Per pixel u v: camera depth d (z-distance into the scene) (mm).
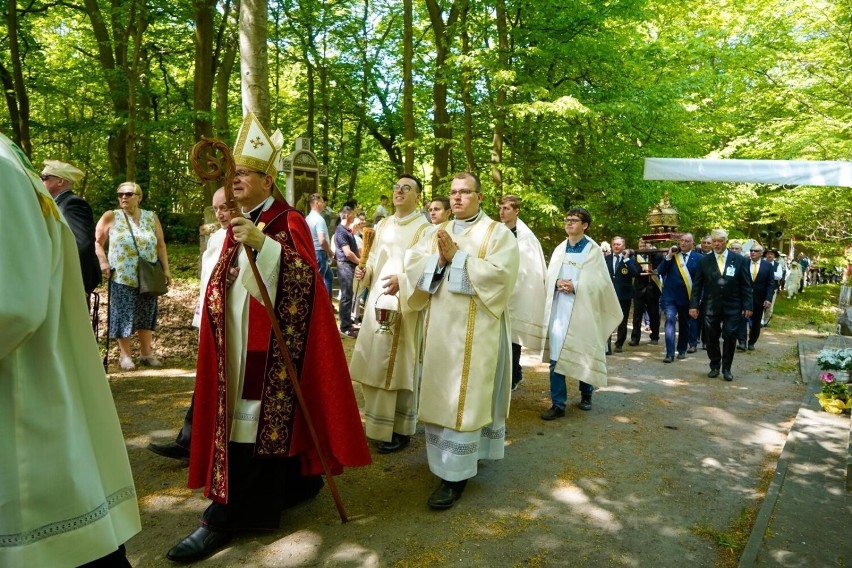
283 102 20422
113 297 5934
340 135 21078
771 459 4453
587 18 11844
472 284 3410
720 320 7180
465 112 12844
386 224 4758
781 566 2838
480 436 3709
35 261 1397
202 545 2863
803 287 22344
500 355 3752
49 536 1472
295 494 3428
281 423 2947
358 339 4488
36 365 1491
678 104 12914
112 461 1705
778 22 14727
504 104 12016
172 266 11383
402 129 19297
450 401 3416
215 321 2947
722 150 15336
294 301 2945
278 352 2943
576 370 5316
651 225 10922
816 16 13609
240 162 3002
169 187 18891
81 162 19719
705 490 3852
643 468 4195
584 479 3963
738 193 16109
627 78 12703
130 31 12758
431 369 3502
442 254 3488
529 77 11969
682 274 8328
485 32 12594
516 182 12422
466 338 3449
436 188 13758
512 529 3242
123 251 5844
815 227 16484
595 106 11523
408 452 4387
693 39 13594
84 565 1639
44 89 14898
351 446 3057
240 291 3010
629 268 8930
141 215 5980
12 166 1414
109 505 1675
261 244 2787
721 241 7137
